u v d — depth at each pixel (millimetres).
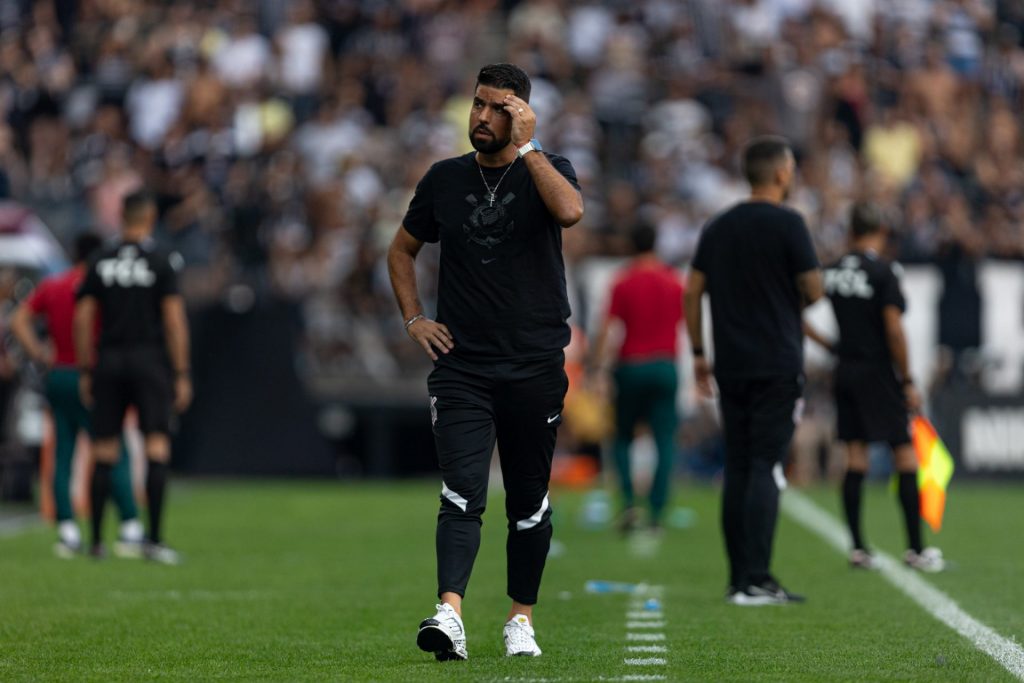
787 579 31859
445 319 20281
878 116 82312
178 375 35938
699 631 23438
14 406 53281
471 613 25953
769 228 27578
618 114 81000
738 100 81312
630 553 38375
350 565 34781
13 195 70812
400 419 67000
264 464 64625
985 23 87250
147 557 35719
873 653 21000
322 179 74375
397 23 83312
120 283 35250
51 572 32938
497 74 19891
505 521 47969
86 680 18719
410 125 78500
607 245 70750
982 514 50281
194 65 79125
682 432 67062
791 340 27578
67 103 79500
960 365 64750
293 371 64625
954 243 70562
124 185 70000
